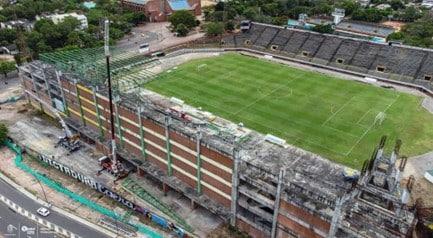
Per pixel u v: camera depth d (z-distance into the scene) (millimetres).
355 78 141750
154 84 131125
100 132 97125
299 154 84250
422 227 62500
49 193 84000
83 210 79250
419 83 133875
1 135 100125
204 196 76750
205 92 126125
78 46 162750
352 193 57938
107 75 87562
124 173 88125
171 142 77500
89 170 90562
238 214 71375
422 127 106188
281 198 61812
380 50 149250
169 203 80312
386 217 55375
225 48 171125
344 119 109938
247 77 139875
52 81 104062
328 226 57188
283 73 144625
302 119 109625
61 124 107125
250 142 91938
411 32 180250
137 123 83312
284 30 172875
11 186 85938
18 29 180875
